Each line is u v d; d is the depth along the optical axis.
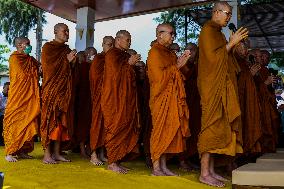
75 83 7.31
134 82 5.97
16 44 7.02
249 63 6.57
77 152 8.70
